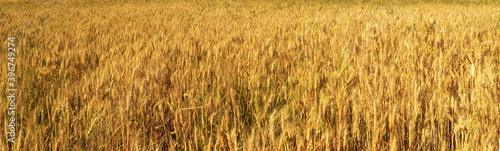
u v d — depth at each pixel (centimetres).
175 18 1013
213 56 358
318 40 471
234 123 201
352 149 180
